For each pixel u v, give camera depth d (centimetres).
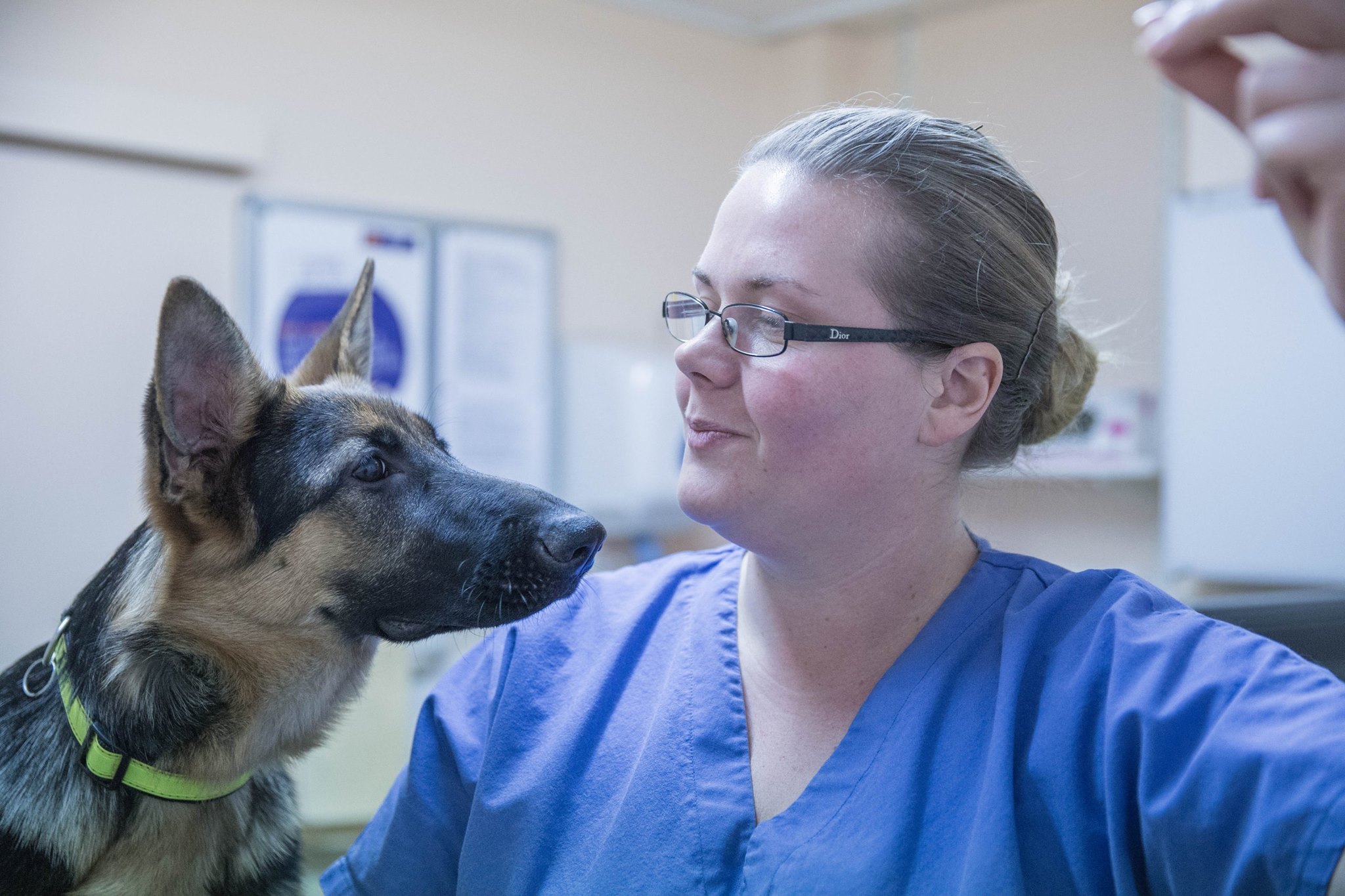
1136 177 377
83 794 123
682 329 108
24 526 327
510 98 416
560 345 427
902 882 83
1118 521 379
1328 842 65
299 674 141
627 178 447
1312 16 39
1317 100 39
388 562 143
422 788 111
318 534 142
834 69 465
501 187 414
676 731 100
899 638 99
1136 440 367
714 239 102
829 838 87
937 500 101
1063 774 83
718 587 113
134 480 344
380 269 385
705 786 96
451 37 402
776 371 93
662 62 455
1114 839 79
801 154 99
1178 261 350
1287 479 329
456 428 403
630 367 435
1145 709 80
